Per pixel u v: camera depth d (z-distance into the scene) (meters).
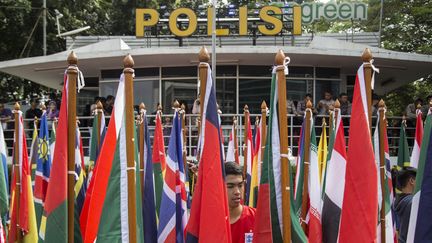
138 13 21.02
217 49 18.62
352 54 18.89
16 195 8.45
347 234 5.47
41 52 27.61
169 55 19.16
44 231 5.64
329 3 22.77
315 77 20.91
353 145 5.57
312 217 7.06
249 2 32.62
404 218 7.41
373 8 29.70
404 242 7.38
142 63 20.39
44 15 25.36
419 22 28.05
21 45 27.25
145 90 20.97
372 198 5.46
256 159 10.24
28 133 20.14
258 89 20.61
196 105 18.58
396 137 19.36
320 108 18.94
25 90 30.14
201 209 5.39
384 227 6.98
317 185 7.59
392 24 28.83
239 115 17.27
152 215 7.14
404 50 28.45
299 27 20.58
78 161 8.88
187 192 10.50
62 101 5.39
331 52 18.86
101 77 21.56
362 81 5.61
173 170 7.55
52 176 5.32
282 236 5.39
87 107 21.44
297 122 19.19
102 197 5.68
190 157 18.14
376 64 20.47
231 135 13.17
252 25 20.91
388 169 9.38
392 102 30.55
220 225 5.33
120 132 5.39
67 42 24.48
